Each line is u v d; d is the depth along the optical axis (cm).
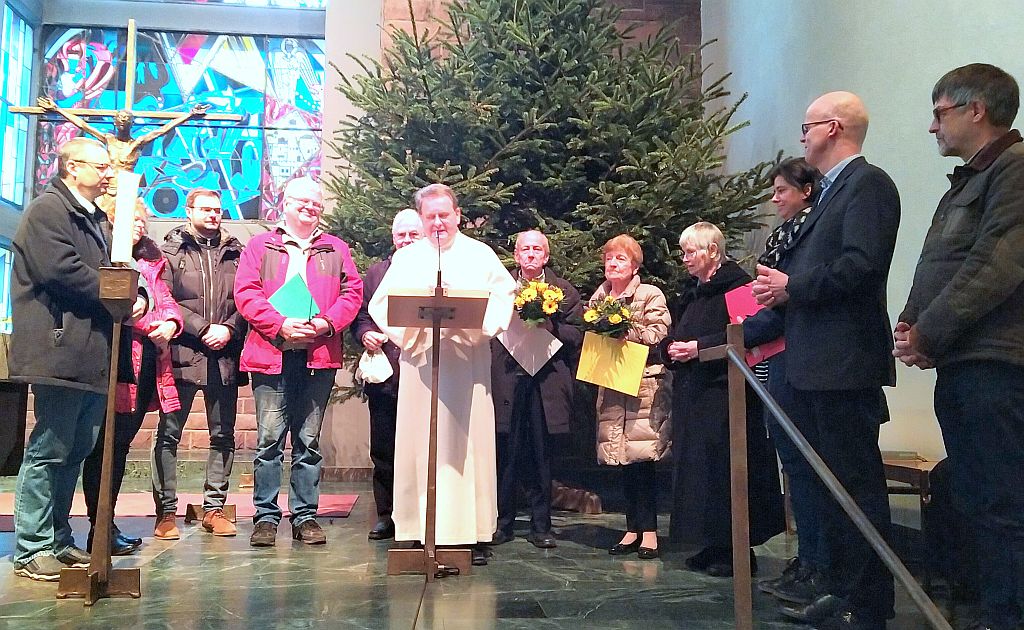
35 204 307
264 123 945
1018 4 326
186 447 827
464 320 338
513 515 425
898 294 418
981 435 229
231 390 429
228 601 295
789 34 570
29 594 299
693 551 395
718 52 729
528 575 345
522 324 397
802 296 265
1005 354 224
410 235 412
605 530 455
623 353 369
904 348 244
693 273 372
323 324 388
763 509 346
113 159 321
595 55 536
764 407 349
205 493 430
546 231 513
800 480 303
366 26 745
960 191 247
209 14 943
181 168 927
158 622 268
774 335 314
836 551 281
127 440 370
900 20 421
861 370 261
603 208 484
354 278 413
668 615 288
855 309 265
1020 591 225
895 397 422
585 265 479
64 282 301
